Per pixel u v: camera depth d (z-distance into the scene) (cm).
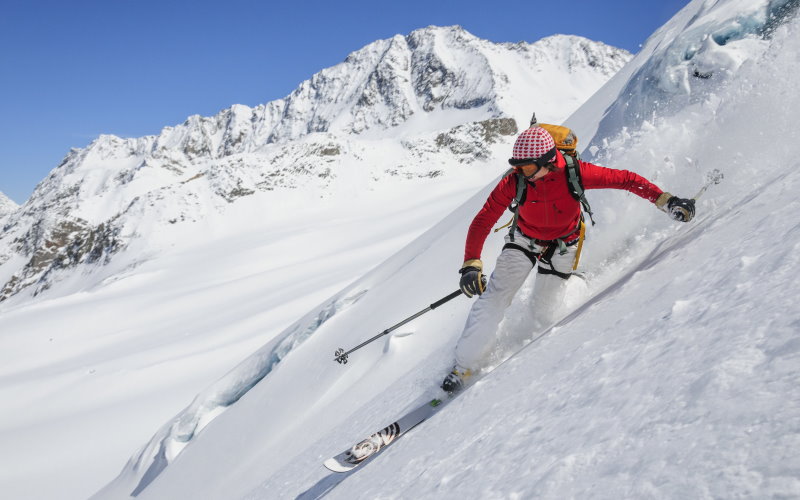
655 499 80
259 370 1345
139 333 5669
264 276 6925
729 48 523
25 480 2697
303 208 11069
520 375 210
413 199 11300
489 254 741
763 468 71
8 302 13125
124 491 1343
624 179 298
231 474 822
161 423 3081
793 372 85
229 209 10881
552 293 329
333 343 935
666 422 98
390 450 268
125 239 10806
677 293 165
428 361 516
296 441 707
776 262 131
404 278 936
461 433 197
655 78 595
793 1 506
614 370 139
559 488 102
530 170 290
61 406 3591
